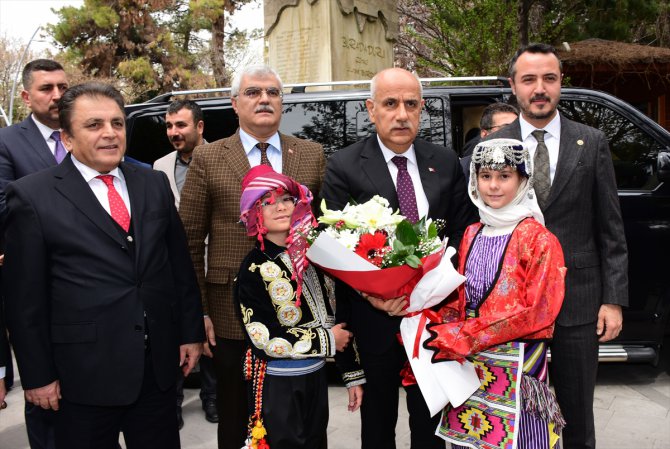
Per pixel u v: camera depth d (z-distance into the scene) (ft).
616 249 8.13
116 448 7.30
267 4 20.02
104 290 6.73
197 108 13.05
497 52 31.50
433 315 7.18
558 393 8.32
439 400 6.91
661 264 12.80
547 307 6.73
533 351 7.06
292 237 6.97
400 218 6.89
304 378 6.99
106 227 6.85
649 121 13.01
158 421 7.38
